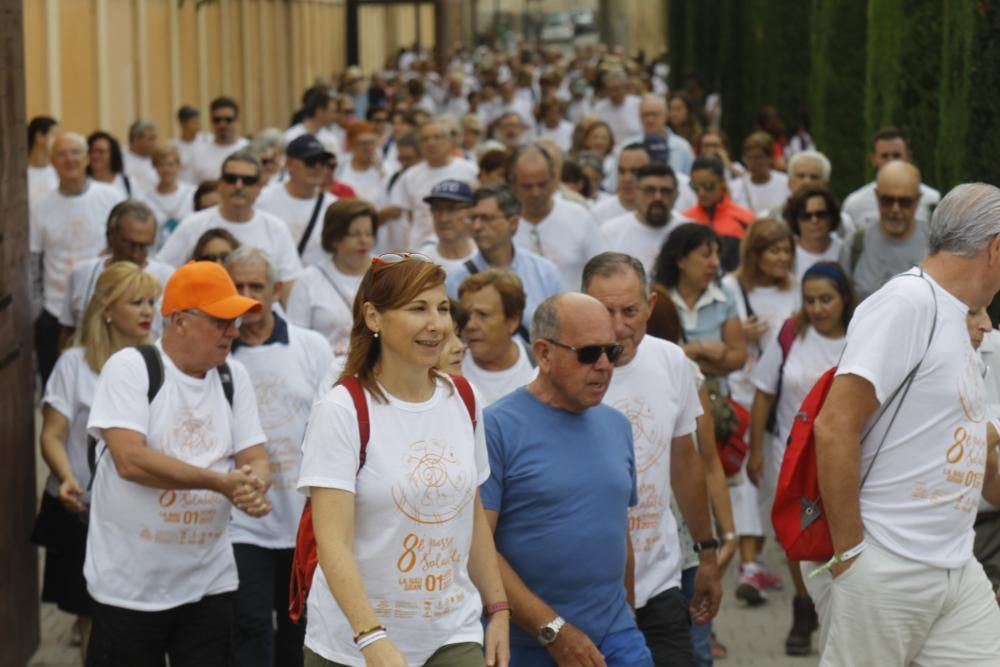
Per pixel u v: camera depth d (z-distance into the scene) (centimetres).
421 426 840
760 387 1556
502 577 931
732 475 1430
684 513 1102
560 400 948
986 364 1068
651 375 1058
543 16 15925
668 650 1055
